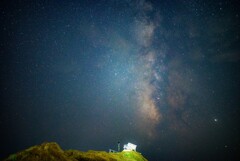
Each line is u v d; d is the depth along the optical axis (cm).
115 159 2553
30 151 1672
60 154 1775
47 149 1747
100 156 2414
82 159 2230
